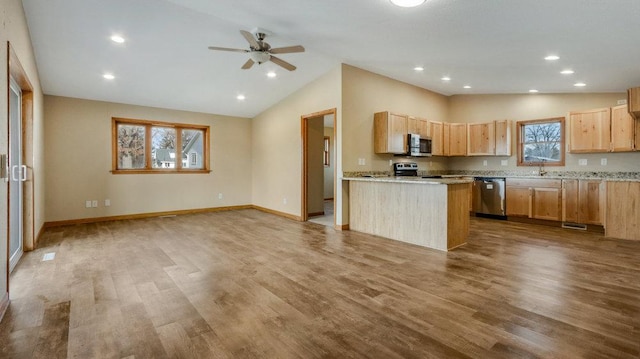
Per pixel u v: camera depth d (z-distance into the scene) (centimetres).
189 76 516
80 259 350
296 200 614
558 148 595
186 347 181
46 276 296
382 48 415
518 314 219
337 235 473
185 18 352
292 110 619
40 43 386
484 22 306
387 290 262
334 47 426
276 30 379
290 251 383
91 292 259
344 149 508
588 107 565
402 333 196
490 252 377
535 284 273
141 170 630
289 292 259
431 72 520
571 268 316
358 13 311
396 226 445
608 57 381
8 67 245
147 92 570
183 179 682
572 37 325
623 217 445
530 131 630
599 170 544
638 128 475
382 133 539
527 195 570
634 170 512
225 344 184
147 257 359
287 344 184
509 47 370
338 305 235
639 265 325
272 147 687
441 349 178
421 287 268
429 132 623
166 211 661
